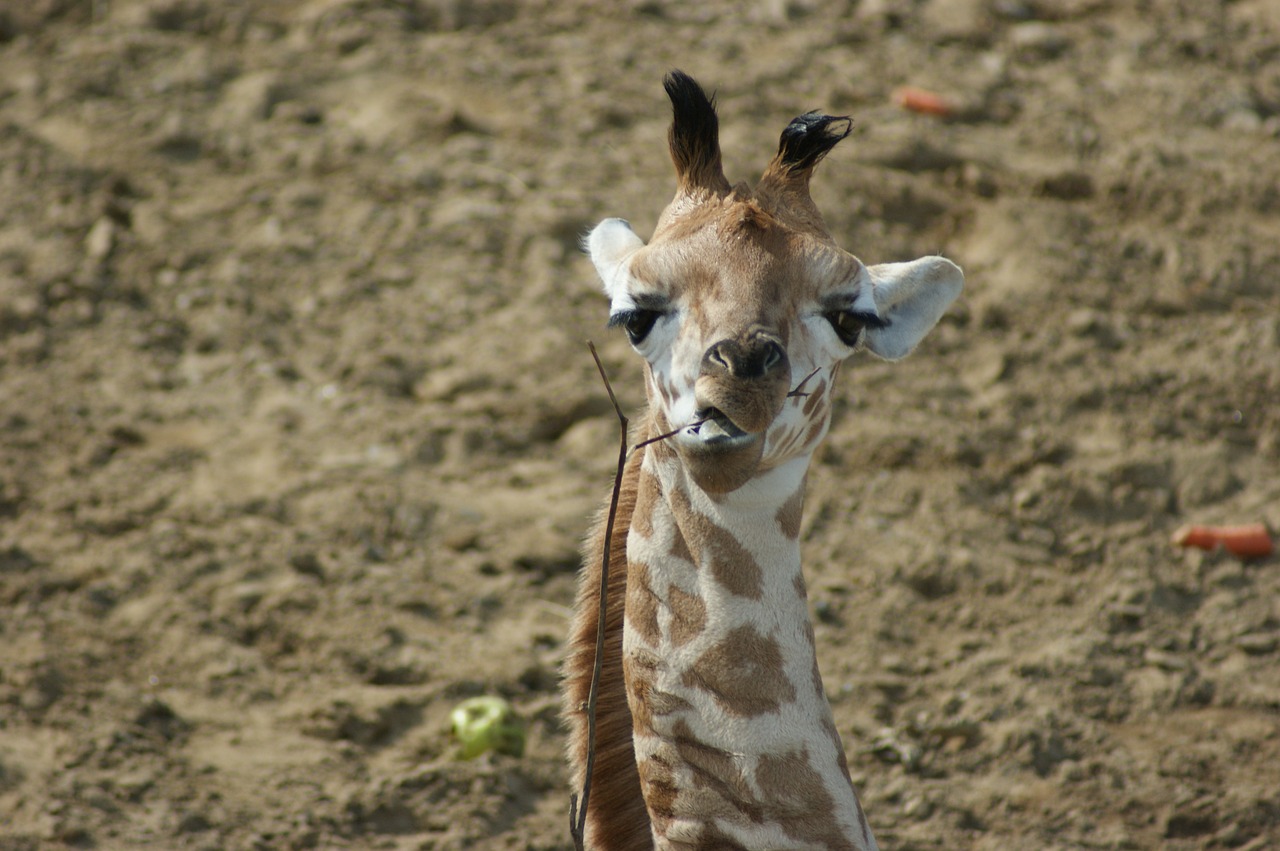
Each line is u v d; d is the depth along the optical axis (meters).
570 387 17.16
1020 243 19.94
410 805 11.34
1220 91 24.28
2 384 16.69
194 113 22.64
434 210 20.59
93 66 23.77
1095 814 11.60
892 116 22.98
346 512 14.91
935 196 20.92
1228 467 16.09
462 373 17.42
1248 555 14.84
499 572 14.35
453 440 16.33
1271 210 21.00
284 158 21.62
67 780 11.07
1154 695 12.94
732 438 6.29
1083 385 17.42
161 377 17.14
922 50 25.53
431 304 18.73
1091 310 18.70
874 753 12.18
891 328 7.55
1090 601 14.22
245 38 25.09
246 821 10.95
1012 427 16.78
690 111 7.32
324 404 16.92
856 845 7.18
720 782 7.21
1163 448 16.39
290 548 14.31
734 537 7.21
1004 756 12.24
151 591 13.57
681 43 25.56
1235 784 11.90
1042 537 15.17
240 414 16.62
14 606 13.16
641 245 7.72
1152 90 24.33
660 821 7.43
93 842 10.49
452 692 12.61
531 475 15.91
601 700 7.87
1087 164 22.03
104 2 26.11
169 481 15.26
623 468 8.17
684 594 7.30
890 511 15.45
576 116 22.89
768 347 6.33
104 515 14.57
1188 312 18.80
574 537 14.79
